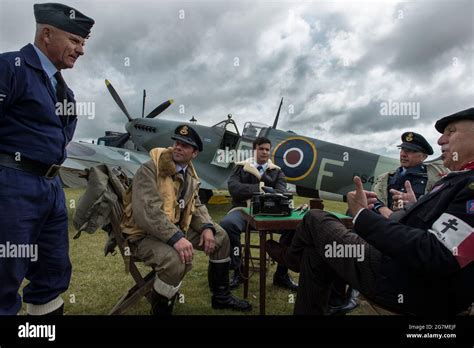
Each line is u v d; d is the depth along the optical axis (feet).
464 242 3.19
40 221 4.72
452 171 3.94
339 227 4.44
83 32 4.99
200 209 7.15
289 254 5.40
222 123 24.31
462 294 3.40
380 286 3.89
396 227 3.60
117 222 6.10
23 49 4.70
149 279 6.43
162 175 6.22
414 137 8.76
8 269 4.29
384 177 9.61
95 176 5.59
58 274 5.19
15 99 4.41
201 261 10.59
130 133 26.40
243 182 9.62
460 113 3.80
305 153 20.35
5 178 4.31
